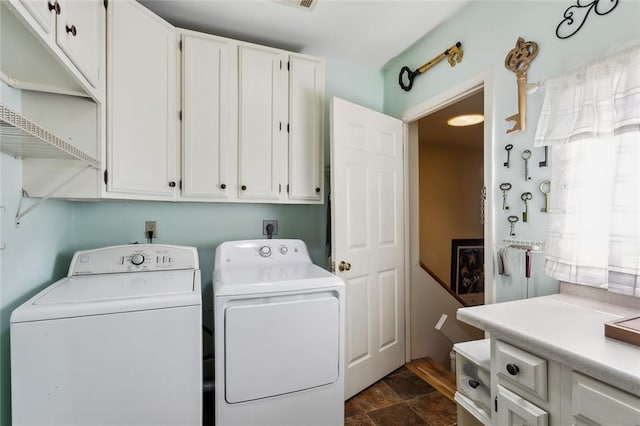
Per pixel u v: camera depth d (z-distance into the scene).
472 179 4.57
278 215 2.30
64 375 1.06
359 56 2.40
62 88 1.27
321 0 1.74
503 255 1.54
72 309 1.08
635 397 0.67
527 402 0.91
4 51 1.03
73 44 1.10
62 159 1.31
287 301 1.44
